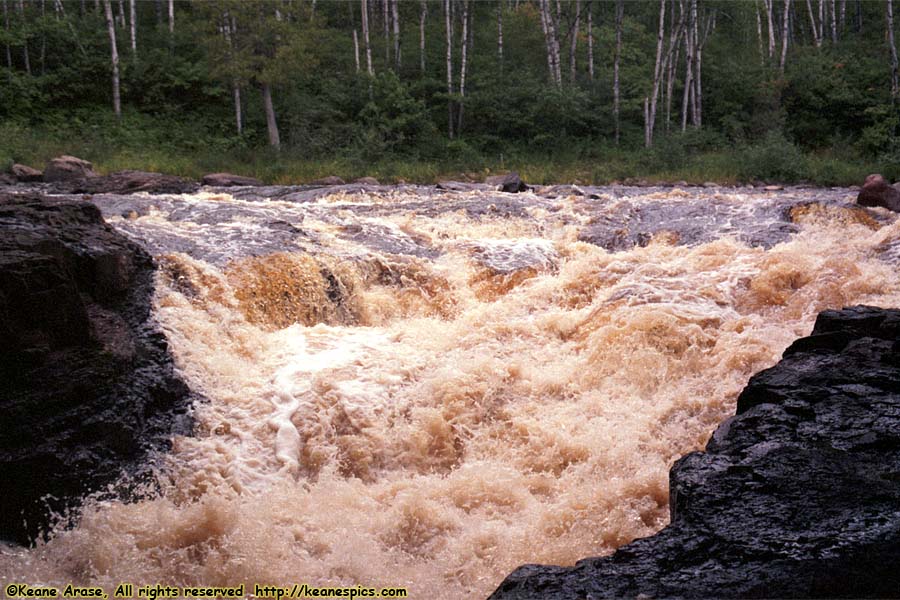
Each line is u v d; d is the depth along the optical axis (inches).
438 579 179.3
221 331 271.9
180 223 350.6
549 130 1178.0
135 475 209.6
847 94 1211.9
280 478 219.8
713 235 414.3
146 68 1144.8
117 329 233.6
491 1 1589.6
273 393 246.1
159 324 254.7
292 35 1059.9
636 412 253.6
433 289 350.0
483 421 252.4
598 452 230.1
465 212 450.0
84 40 1182.3
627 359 278.1
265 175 859.4
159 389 231.8
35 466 193.8
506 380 268.4
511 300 340.8
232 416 236.2
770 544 113.7
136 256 274.7
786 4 1316.4
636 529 192.4
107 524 187.9
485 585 176.7
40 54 1165.7
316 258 330.6
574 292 347.3
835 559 107.7
